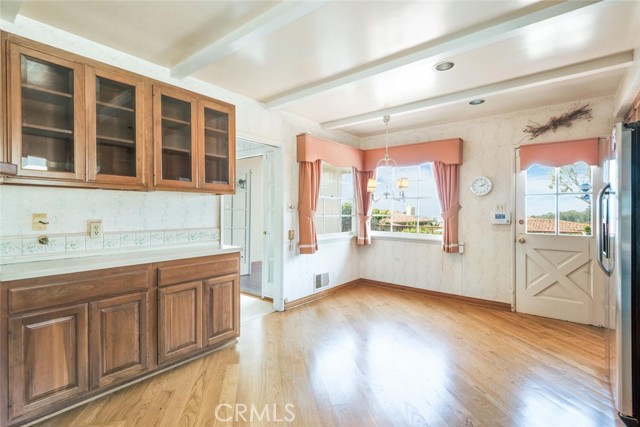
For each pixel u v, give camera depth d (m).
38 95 1.92
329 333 3.11
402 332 3.13
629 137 1.88
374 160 4.86
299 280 4.04
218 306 2.66
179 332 2.39
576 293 3.42
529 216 3.70
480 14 1.93
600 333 3.11
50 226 2.15
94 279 1.96
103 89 2.17
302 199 3.96
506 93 3.13
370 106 3.61
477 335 3.06
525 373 2.35
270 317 3.57
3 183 1.82
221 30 2.14
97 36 2.23
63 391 1.83
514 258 3.78
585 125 3.35
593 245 3.34
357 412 1.91
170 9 1.91
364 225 4.89
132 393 2.08
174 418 1.84
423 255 4.51
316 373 2.35
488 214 3.95
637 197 1.87
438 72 2.68
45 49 1.87
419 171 4.59
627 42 2.20
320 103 3.50
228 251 2.75
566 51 2.32
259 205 6.87
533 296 3.66
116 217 2.46
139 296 2.16
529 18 1.92
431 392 2.11
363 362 2.52
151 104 2.34
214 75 2.81
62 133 1.98
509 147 3.80
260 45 2.30
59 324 1.82
